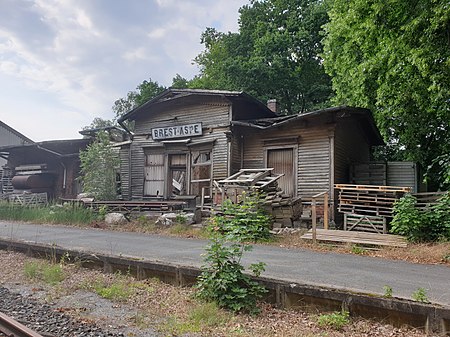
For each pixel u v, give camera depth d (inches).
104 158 730.2
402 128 664.4
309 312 208.1
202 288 226.5
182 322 194.2
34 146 920.9
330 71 769.6
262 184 474.3
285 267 281.9
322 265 293.6
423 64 414.9
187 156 668.1
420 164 650.2
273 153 599.2
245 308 211.2
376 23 511.2
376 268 285.7
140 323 193.0
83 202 677.3
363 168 586.6
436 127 636.1
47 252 350.6
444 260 314.5
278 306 217.9
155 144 709.3
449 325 170.4
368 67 573.6
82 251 326.6
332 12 708.7
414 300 183.5
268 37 1077.1
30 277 289.4
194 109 668.1
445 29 412.5
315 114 524.7
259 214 435.2
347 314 192.2
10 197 920.9
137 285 263.4
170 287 258.5
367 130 671.1
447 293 211.8
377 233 430.0
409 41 450.3
